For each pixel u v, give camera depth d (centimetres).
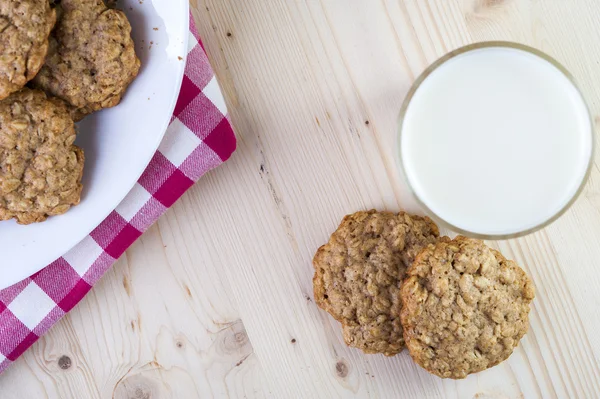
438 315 46
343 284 49
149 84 46
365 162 51
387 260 48
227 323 52
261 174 51
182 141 49
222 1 51
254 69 51
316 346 52
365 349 49
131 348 52
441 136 46
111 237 50
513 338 48
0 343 50
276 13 51
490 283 47
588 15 49
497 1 50
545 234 50
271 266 52
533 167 46
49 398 52
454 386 51
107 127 47
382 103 51
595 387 51
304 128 51
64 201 46
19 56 43
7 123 44
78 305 52
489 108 46
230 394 52
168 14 45
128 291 52
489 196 47
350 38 50
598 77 50
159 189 49
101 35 44
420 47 50
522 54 45
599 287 50
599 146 49
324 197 51
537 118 46
